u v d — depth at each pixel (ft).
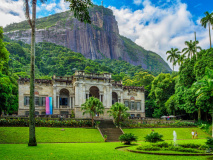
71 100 233.35
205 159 73.92
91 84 228.43
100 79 233.55
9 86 174.81
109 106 232.73
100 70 621.31
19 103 212.02
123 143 130.62
